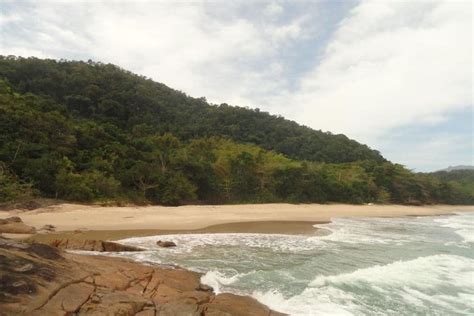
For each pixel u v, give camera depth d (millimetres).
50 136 38750
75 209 28500
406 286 12086
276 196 56469
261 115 115812
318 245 19469
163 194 41094
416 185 82438
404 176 82812
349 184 68312
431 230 30625
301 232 25031
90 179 35281
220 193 50750
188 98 111250
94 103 70875
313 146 101250
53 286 7293
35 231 18953
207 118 97688
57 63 81812
